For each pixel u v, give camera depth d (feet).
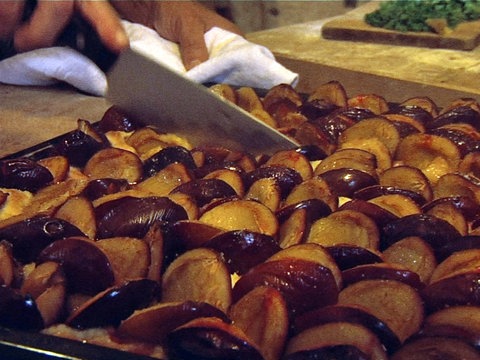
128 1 3.03
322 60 2.94
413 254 1.38
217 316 1.21
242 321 1.22
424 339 1.15
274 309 1.21
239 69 2.63
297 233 1.42
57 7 2.50
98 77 2.60
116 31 2.03
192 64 2.75
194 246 1.41
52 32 2.58
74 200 1.52
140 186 1.73
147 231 1.46
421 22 3.13
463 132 1.94
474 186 1.68
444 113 2.10
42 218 1.44
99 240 1.43
